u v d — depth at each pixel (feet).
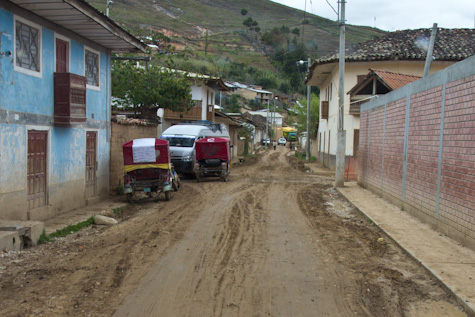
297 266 22.45
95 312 16.11
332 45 402.11
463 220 26.27
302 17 593.01
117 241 27.89
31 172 32.12
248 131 179.01
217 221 35.17
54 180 35.45
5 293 18.02
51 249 25.57
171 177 50.93
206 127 81.30
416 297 18.11
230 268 21.94
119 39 41.78
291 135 293.23
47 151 34.27
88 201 42.16
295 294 18.31
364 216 37.70
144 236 29.35
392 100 44.60
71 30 37.93
